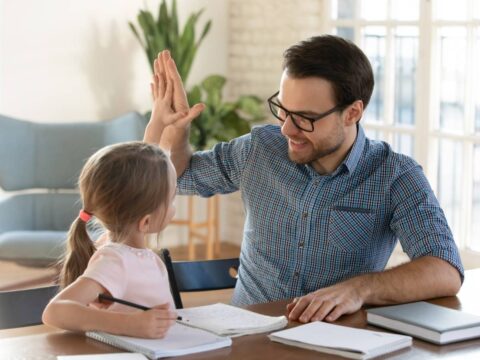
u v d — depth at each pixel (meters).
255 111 6.02
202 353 1.93
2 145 5.36
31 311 2.37
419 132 5.03
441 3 4.88
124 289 2.04
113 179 2.06
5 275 5.04
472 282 2.67
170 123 2.69
